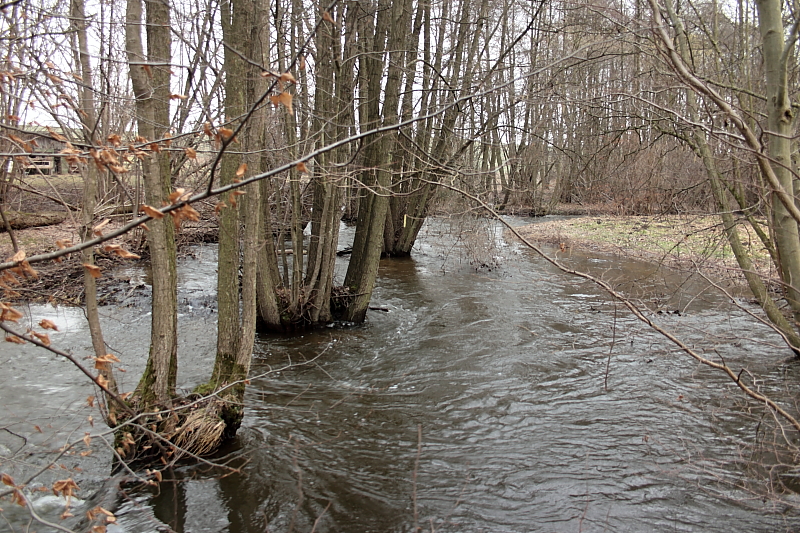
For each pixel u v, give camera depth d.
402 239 17.58
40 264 13.15
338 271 15.07
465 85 10.56
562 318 10.79
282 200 12.31
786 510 4.82
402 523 4.71
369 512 4.86
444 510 4.90
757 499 4.95
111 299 11.38
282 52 8.65
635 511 4.88
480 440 6.17
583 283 13.66
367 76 10.92
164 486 5.15
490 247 16.22
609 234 19.03
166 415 5.36
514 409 6.93
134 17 4.81
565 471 5.53
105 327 9.77
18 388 7.11
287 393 7.39
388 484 5.29
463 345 9.36
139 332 9.55
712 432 6.27
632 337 9.48
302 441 6.09
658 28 4.31
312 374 8.11
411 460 5.73
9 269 2.19
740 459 5.32
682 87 5.76
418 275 15.03
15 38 3.97
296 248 9.91
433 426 6.49
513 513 4.87
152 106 5.04
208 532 4.58
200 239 18.66
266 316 9.83
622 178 13.49
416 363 8.56
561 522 4.74
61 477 5.25
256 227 5.82
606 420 6.61
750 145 4.20
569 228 21.78
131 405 5.34
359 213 11.70
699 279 12.27
